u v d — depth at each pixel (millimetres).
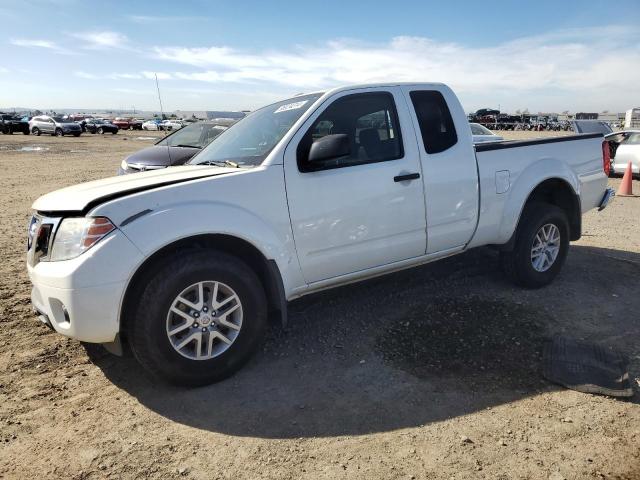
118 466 2613
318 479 2502
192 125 10336
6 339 4055
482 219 4523
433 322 4211
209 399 3219
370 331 4109
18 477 2535
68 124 43906
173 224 3121
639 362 3572
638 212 9586
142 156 8930
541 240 4922
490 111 66312
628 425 2879
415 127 4152
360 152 3904
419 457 2645
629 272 5574
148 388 3357
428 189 4141
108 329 3055
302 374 3496
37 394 3283
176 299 3154
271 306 3779
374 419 2977
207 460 2654
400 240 4078
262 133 3988
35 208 3389
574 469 2535
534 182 4762
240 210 3355
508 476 2496
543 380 3359
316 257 3705
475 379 3373
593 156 5422
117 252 2996
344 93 3908
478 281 5195
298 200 3572
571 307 4551
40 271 3125
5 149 27594
